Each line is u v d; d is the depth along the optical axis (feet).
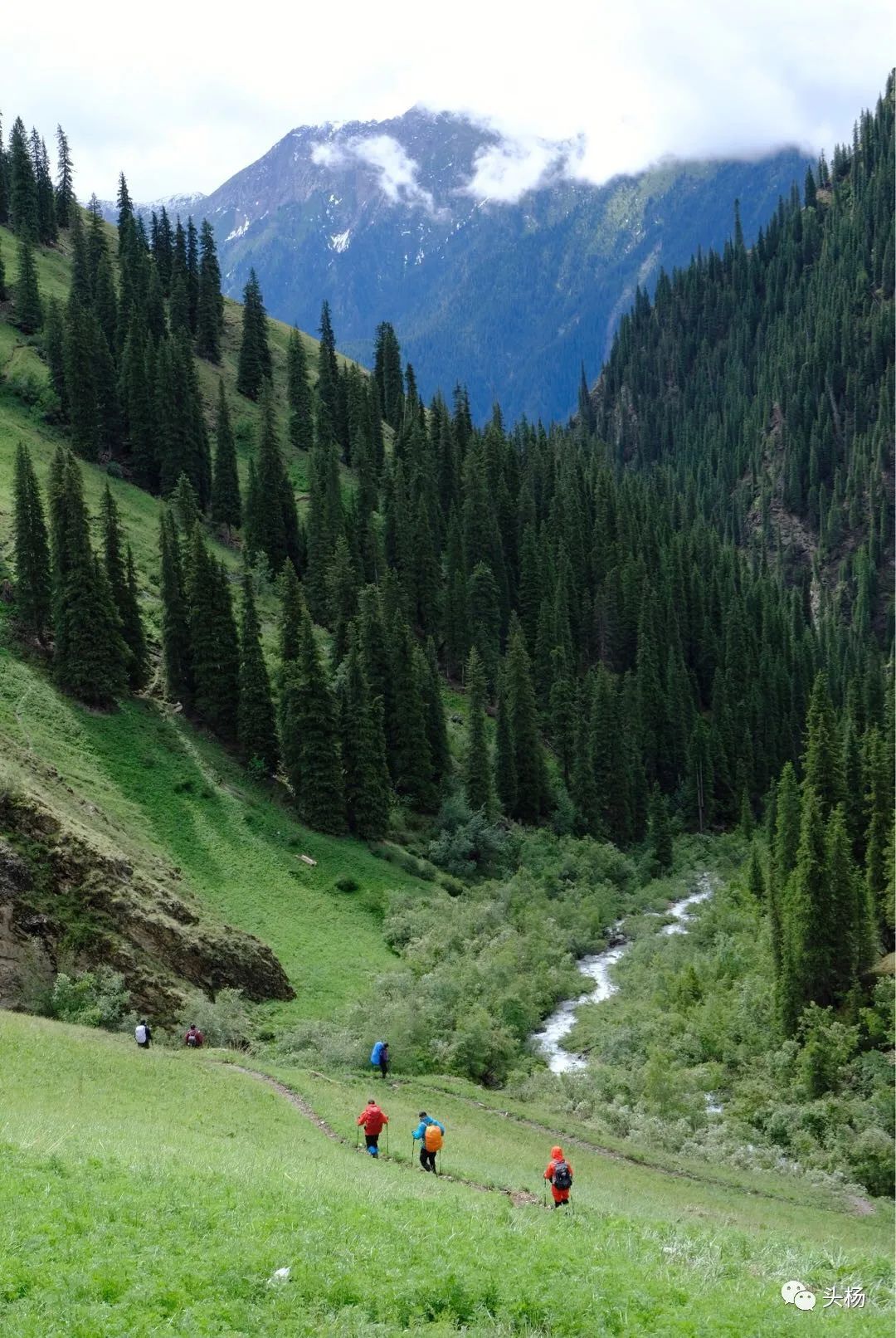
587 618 513.86
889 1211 150.20
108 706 290.76
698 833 430.61
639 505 638.94
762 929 283.79
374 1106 114.93
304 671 304.91
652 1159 155.22
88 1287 51.93
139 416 455.22
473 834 335.26
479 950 259.80
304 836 291.58
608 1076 198.90
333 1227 65.21
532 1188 108.37
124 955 192.75
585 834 385.50
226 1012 197.26
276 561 440.86
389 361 646.33
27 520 294.87
